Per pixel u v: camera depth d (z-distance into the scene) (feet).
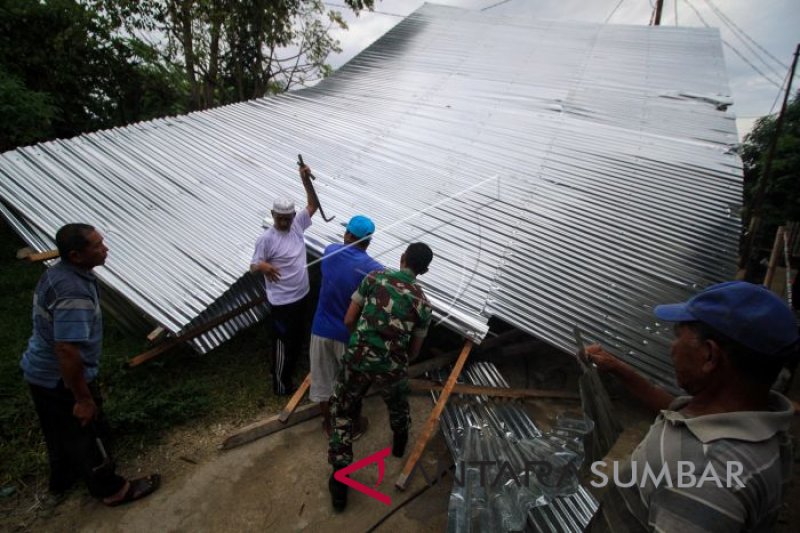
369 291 8.44
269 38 34.06
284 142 18.56
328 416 10.05
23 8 25.58
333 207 14.69
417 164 17.11
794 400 13.79
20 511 8.13
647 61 24.08
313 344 9.57
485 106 20.90
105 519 8.11
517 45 26.73
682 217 14.46
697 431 3.23
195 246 13.25
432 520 8.45
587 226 14.15
